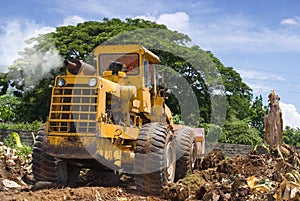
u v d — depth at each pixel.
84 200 6.56
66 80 7.51
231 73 28.11
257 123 32.88
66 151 7.27
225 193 7.27
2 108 20.59
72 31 26.59
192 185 8.54
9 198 6.44
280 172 7.47
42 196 6.56
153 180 7.55
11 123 22.06
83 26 27.55
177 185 7.67
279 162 8.12
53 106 7.46
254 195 7.03
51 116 7.43
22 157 11.01
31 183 8.90
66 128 7.34
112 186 8.16
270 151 10.87
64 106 7.42
